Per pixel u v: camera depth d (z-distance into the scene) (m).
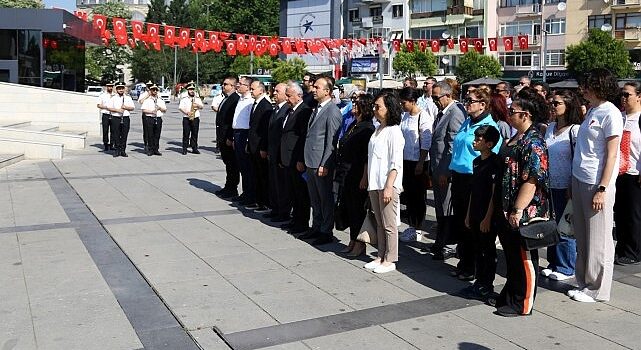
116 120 15.72
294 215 7.93
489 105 6.15
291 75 49.81
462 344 4.56
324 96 7.29
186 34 17.22
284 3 64.56
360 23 57.91
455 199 6.15
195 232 7.93
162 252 6.96
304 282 5.98
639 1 42.78
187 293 5.59
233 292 5.64
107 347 4.44
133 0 104.50
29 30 24.66
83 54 29.36
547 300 5.62
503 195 5.17
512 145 5.24
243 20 70.50
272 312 5.16
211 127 26.72
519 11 48.66
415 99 7.63
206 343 4.53
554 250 6.36
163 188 11.18
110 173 12.95
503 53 49.09
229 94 10.20
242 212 9.20
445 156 6.71
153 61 68.75
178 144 19.22
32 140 16.58
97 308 5.21
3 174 12.70
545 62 43.09
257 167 9.19
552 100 6.41
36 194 10.44
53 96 22.31
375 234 6.61
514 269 5.21
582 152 5.61
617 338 4.71
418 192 7.66
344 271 6.38
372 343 4.56
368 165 6.39
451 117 6.68
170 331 4.75
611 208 5.52
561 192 6.23
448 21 52.16
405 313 5.20
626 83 6.89
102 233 7.81
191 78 71.56
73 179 12.09
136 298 5.47
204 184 11.73
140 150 17.42
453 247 7.23
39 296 5.48
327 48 22.06
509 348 4.51
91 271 6.23
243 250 7.11
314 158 7.32
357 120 7.00
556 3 46.81
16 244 7.23
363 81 39.47
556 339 4.68
